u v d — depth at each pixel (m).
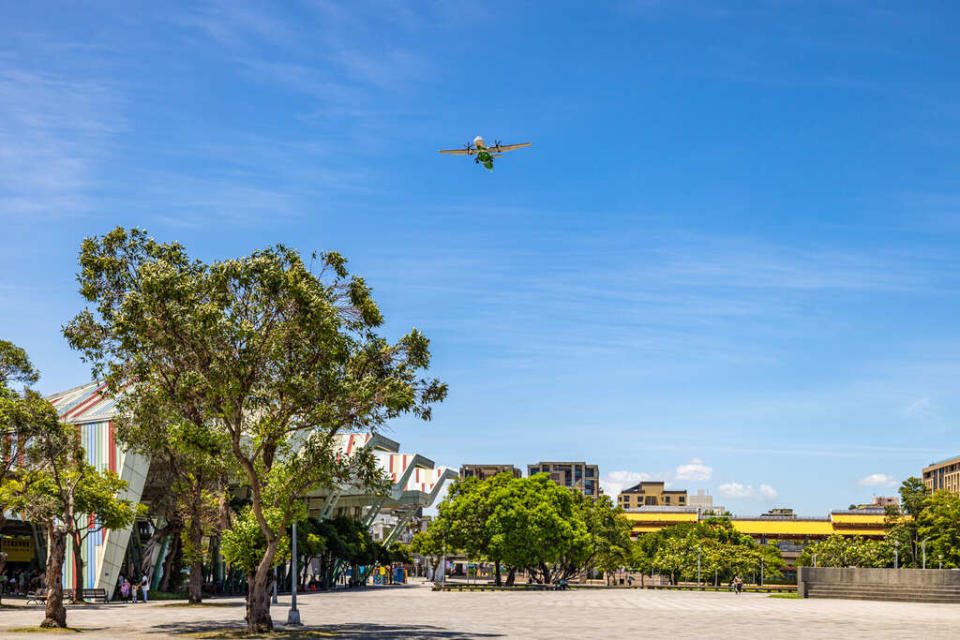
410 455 110.81
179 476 51.09
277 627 36.38
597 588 108.19
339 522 98.81
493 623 40.78
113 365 34.12
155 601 63.22
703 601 66.19
